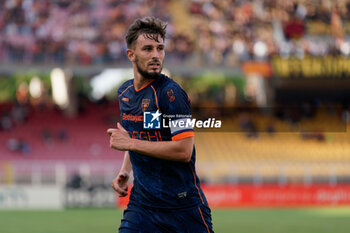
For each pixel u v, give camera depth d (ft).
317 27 330.34
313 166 249.75
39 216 192.65
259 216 198.18
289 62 302.86
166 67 304.30
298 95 338.95
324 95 338.75
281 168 248.52
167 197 46.06
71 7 327.06
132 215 47.29
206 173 246.27
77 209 226.79
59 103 376.07
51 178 235.61
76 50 304.09
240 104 348.38
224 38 315.99
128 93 47.11
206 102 371.35
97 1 331.77
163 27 44.70
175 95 44.06
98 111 352.90
